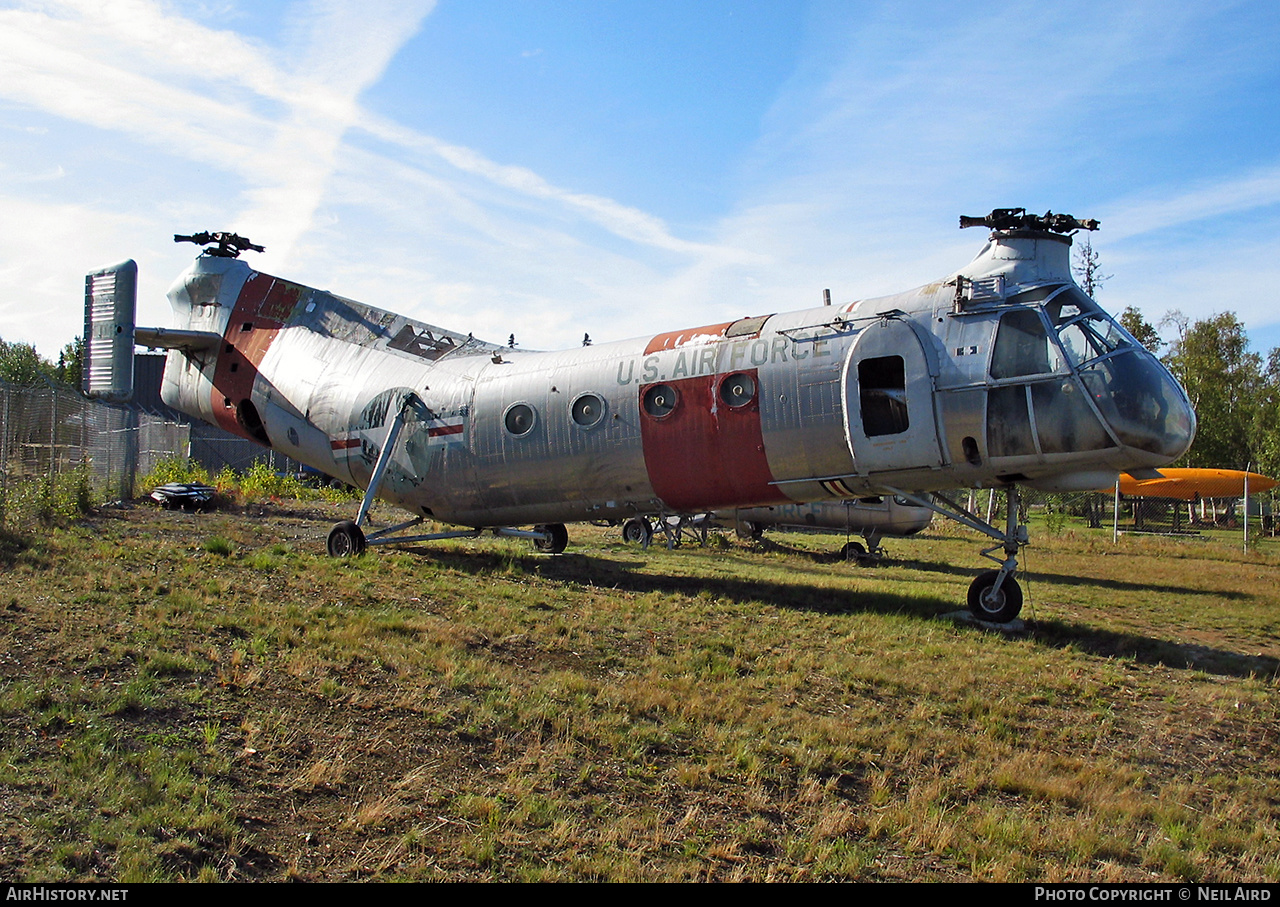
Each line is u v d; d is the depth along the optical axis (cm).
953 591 1627
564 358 1492
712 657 975
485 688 793
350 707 706
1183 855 591
